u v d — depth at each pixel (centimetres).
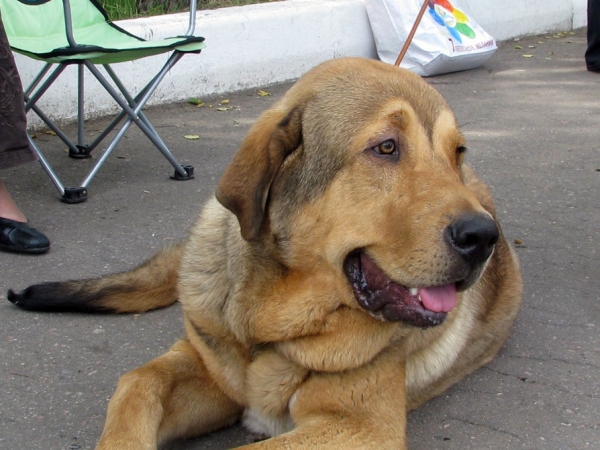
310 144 130
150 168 239
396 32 367
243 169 129
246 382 134
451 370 150
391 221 125
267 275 131
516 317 167
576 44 462
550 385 150
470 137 286
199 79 319
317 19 357
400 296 126
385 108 129
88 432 133
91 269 180
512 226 209
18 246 183
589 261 192
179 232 198
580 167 256
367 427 126
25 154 186
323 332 130
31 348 153
